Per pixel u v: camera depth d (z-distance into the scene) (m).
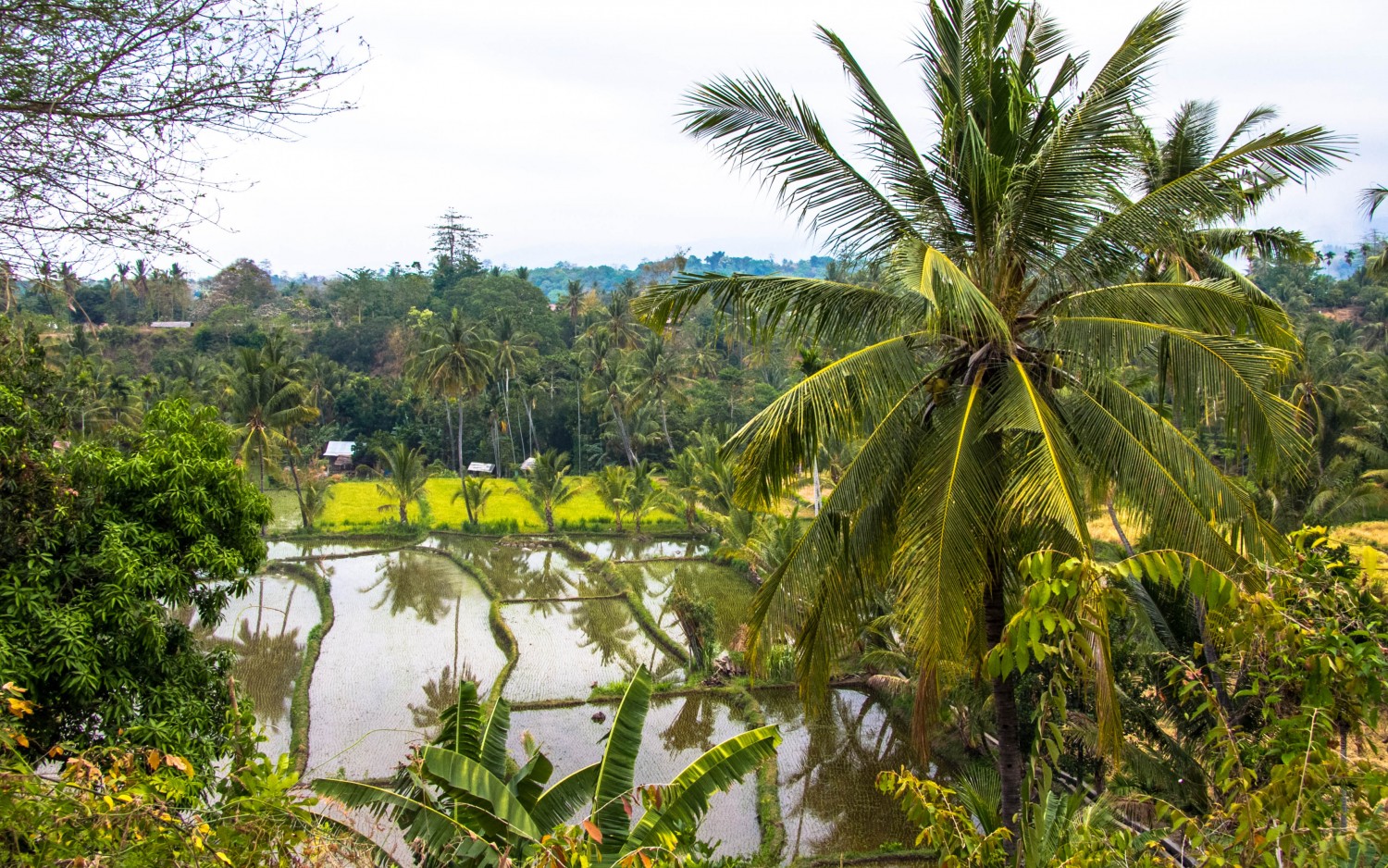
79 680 10.00
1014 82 9.00
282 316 85.44
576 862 5.36
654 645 26.25
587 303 92.56
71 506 11.16
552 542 44.34
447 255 113.69
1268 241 14.32
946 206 9.48
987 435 8.51
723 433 49.34
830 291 9.27
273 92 4.29
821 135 9.16
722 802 16.73
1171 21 8.49
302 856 4.43
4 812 3.67
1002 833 5.41
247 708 9.41
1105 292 8.87
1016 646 4.16
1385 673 3.75
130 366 72.44
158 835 3.96
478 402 68.31
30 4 3.88
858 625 9.51
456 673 23.59
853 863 14.21
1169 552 4.09
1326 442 32.66
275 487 56.16
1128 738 12.49
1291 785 3.50
